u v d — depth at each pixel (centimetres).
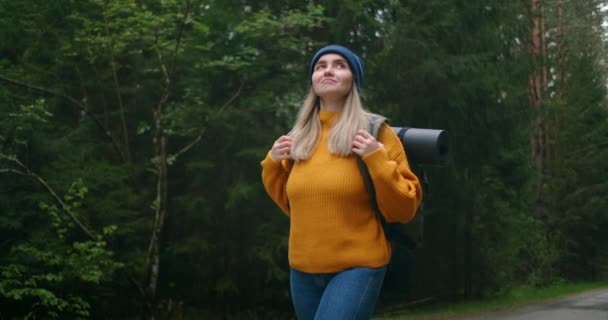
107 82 1119
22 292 795
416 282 1559
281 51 1085
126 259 1025
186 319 1199
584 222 2683
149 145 1178
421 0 1214
